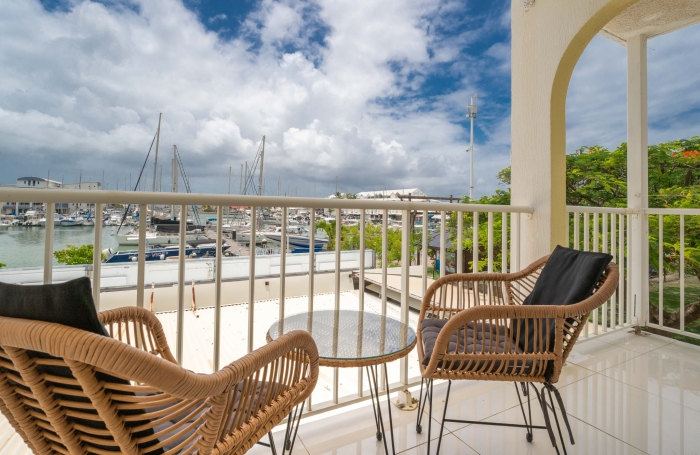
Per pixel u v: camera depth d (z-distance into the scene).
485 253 4.90
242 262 6.26
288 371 0.95
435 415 1.76
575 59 2.25
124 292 4.34
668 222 3.22
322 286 7.14
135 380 0.54
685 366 2.29
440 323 1.58
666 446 1.53
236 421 0.79
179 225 1.31
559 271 1.50
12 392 0.63
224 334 4.20
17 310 0.57
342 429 1.65
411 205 1.83
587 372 2.21
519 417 1.75
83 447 0.64
